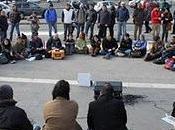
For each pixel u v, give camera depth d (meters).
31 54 20.16
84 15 24.06
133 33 27.20
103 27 23.58
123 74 17.31
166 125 11.67
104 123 7.50
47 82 15.96
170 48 19.27
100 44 21.28
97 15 26.52
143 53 20.72
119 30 23.84
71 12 23.88
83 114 12.49
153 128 11.48
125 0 45.25
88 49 21.14
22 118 6.41
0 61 18.81
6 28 22.95
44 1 48.94
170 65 18.20
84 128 11.41
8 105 6.48
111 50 20.80
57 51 19.97
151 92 14.86
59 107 6.81
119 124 7.54
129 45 20.91
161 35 25.48
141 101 13.82
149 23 28.84
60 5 47.69
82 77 15.37
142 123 11.86
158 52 19.72
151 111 12.88
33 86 15.41
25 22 32.53
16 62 19.27
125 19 23.83
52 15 24.05
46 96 14.25
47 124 6.80
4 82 15.88
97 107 7.61
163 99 14.11
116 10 24.16
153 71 17.94
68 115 6.79
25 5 36.25
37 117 12.24
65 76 16.84
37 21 24.25
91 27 24.28
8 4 37.75
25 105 13.30
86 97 14.15
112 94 7.85
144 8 25.34
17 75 16.91
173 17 26.64
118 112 7.57
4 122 6.33
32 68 18.12
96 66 18.67
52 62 19.36
